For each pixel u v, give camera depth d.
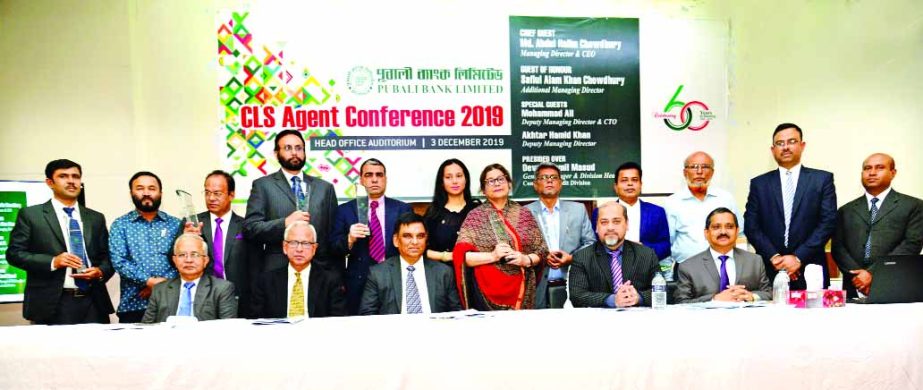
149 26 4.46
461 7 4.65
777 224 4.42
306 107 4.53
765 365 2.25
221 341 2.20
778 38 4.80
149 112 4.47
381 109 4.58
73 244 3.89
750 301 3.20
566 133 4.71
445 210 4.16
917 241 4.30
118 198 4.44
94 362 2.15
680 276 3.67
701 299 3.48
